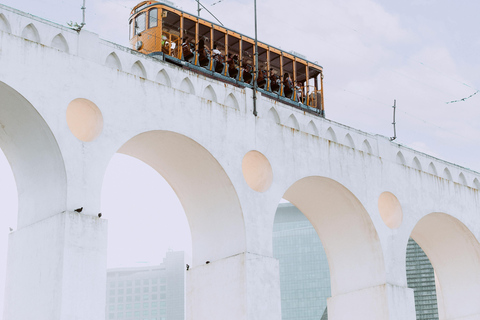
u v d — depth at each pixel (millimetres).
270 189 28812
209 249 28906
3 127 24734
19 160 25219
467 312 36906
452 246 37500
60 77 24031
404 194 33969
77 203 23438
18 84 23000
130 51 26453
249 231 27703
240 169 28109
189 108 27219
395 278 32062
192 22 35906
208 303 28188
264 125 29469
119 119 25141
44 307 22719
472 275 37062
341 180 31453
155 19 35562
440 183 35906
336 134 32281
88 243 23125
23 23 23969
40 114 23266
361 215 32250
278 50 39250
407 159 35000
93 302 22766
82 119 25734
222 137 27906
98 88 24891
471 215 36781
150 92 26234
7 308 24297
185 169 28812
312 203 33250
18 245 24578
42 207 24266
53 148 23641
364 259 32531
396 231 32875
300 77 41250
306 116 31375
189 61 34719
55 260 22750
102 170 24250
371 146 33562
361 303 32156
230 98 28953
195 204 29438
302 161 30281
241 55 36969
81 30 25297
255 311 26891
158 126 26141
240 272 27250
